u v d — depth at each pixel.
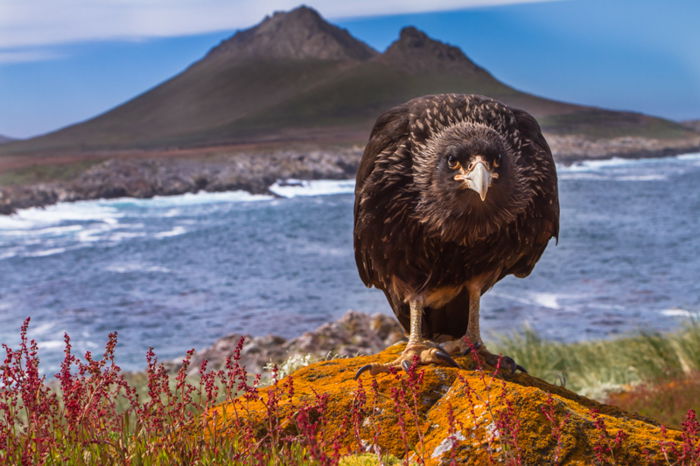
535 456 3.47
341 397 4.14
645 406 9.85
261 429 3.88
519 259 5.09
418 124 4.72
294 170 158.25
